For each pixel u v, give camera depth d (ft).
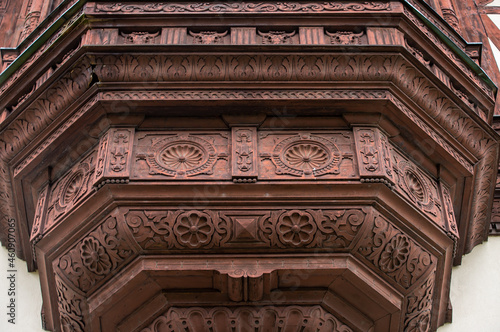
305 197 23.16
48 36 27.17
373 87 24.53
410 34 26.07
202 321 23.82
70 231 23.80
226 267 23.03
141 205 23.09
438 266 25.00
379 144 24.09
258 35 25.86
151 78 24.40
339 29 25.99
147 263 23.13
